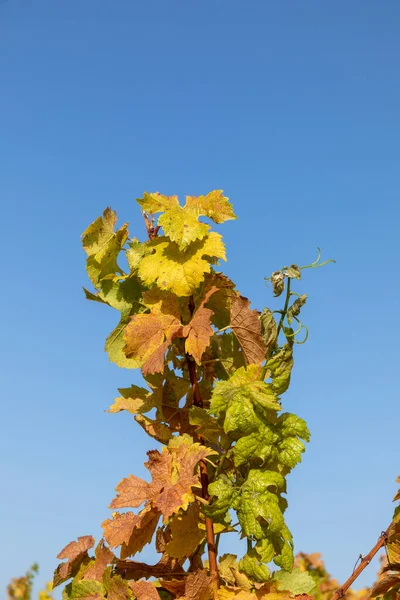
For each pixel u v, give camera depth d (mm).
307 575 991
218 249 1024
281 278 1034
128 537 951
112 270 1103
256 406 980
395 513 1018
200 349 974
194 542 1003
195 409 989
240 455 971
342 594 993
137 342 1009
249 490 952
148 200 1056
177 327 1015
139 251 1092
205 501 974
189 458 967
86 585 1003
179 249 1021
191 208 1058
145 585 953
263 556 946
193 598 946
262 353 1035
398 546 1001
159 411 1063
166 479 971
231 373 1078
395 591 1038
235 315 1032
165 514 921
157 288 1038
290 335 1028
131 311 1090
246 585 979
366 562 1000
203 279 1015
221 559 1036
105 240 1088
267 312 1035
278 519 941
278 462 1006
